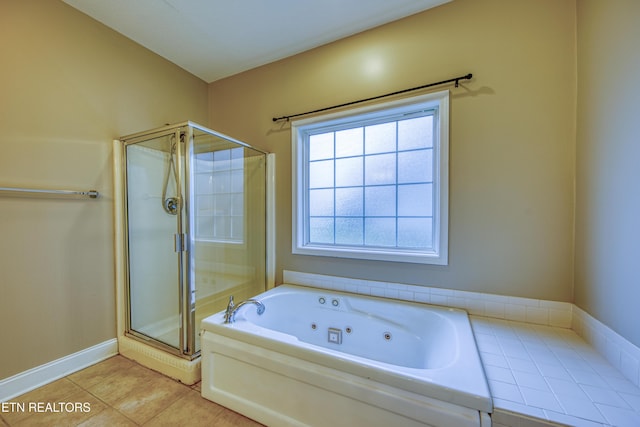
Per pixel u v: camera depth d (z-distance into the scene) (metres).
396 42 1.85
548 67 1.47
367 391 1.07
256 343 1.34
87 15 1.79
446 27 1.70
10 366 1.46
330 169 2.21
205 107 2.67
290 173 2.27
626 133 1.04
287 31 1.96
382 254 1.91
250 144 2.47
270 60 2.33
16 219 1.49
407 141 1.94
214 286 2.09
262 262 2.39
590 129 1.29
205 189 2.00
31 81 1.54
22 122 1.51
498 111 1.58
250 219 2.39
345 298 1.93
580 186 1.38
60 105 1.66
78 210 1.74
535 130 1.50
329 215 2.21
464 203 1.67
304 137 2.29
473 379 0.99
